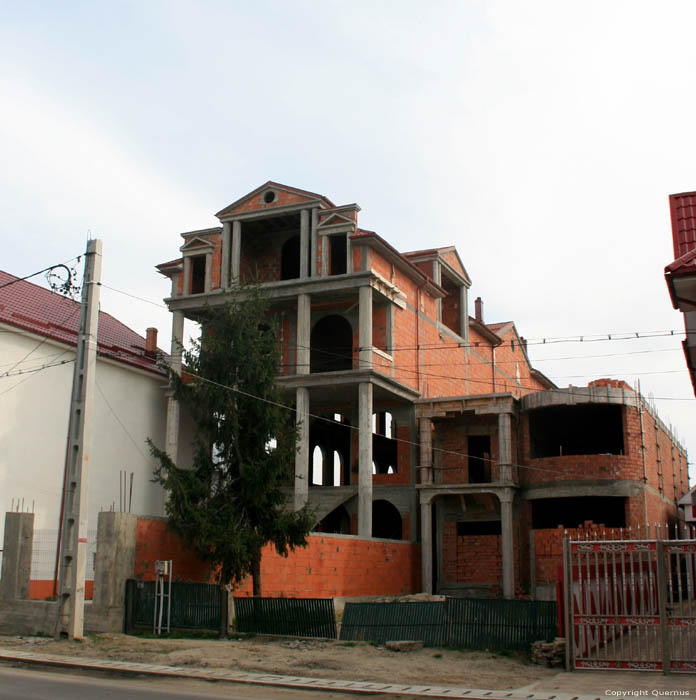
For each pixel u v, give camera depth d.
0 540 31.28
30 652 18.89
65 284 22.47
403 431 41.22
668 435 46.06
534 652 17.00
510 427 38.47
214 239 42.06
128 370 39.41
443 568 38.91
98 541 22.56
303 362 38.81
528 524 38.44
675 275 17.45
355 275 38.28
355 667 16.64
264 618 21.00
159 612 21.81
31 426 33.47
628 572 20.06
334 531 45.25
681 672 15.15
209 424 27.67
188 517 24.81
